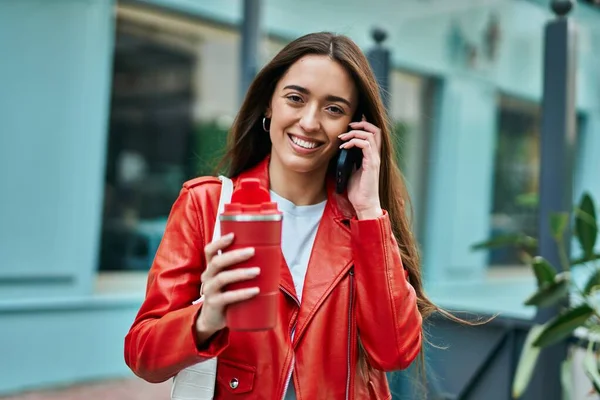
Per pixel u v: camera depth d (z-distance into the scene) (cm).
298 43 138
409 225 166
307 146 136
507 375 268
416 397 270
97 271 497
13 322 442
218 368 132
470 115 698
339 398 134
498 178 729
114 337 492
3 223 437
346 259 140
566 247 250
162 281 130
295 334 134
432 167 679
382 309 134
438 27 664
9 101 437
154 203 536
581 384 260
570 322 212
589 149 742
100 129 480
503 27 646
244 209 106
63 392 450
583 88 684
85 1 466
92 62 473
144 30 507
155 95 523
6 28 433
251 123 152
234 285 105
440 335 286
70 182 466
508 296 602
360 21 616
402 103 657
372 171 141
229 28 539
